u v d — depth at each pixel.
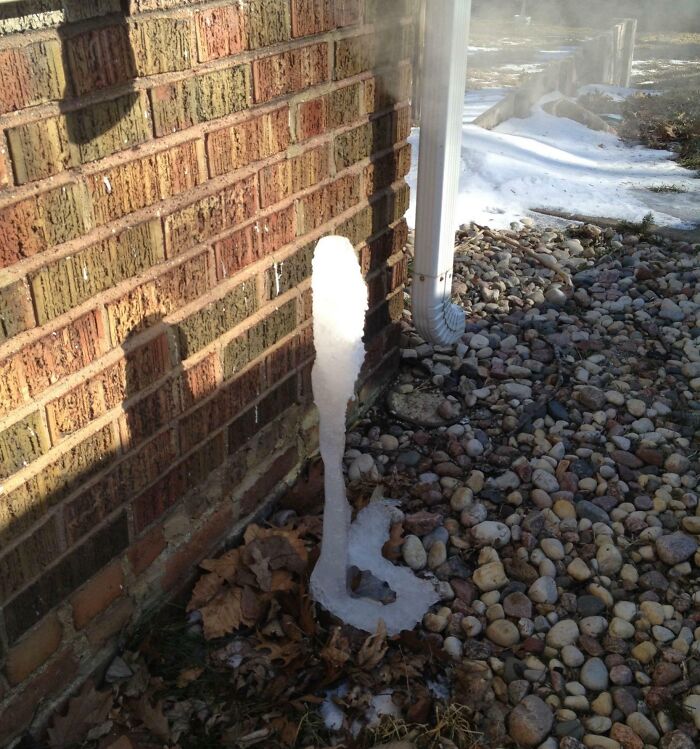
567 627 2.53
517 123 8.16
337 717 2.26
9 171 1.66
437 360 3.88
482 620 2.60
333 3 2.54
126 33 1.86
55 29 1.69
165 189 2.07
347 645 2.41
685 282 4.83
